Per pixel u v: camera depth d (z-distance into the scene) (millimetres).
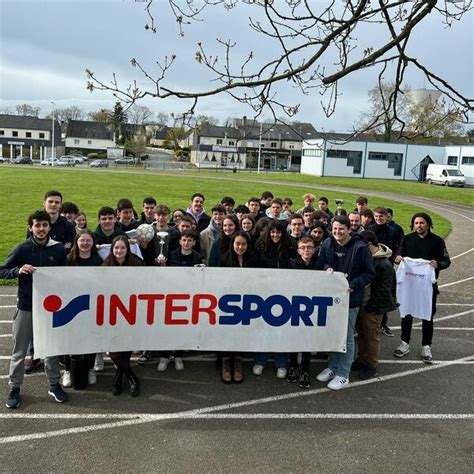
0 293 9625
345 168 61719
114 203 24047
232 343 5816
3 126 91250
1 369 6070
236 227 6312
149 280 5574
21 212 19828
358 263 5789
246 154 85125
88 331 5438
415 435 4805
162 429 4766
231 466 4195
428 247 6727
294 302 5801
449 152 59219
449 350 7234
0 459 4203
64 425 4785
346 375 5875
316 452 4449
